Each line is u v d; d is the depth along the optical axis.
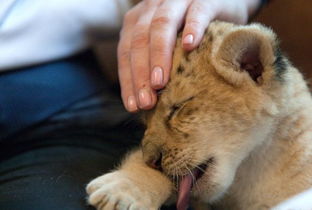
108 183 1.16
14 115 1.28
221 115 1.19
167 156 1.19
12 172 1.22
